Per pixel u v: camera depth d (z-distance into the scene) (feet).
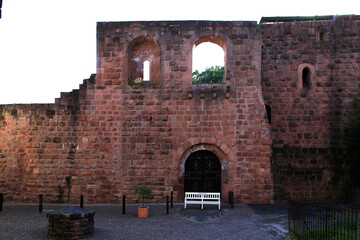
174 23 63.16
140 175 60.80
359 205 55.88
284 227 42.32
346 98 66.59
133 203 59.98
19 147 63.67
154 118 61.93
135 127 61.93
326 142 65.92
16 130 64.08
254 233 39.81
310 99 66.95
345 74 67.00
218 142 60.59
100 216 49.19
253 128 60.54
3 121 64.80
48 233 36.50
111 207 56.80
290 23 68.28
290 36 68.03
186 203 55.42
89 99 62.95
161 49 62.95
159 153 61.16
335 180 64.75
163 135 61.52
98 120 62.44
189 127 61.46
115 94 62.75
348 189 63.31
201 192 59.57
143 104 62.34
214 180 61.52
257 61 62.03
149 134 61.62
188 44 62.75
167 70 62.64
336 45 67.51
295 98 67.00
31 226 42.06
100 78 63.10
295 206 43.06
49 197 61.52
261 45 62.39
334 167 65.16
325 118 66.44
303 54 67.72
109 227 42.19
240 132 60.59
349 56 67.21
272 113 67.00
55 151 62.54
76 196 61.11
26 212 52.47
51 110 63.36
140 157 61.26
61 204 60.34
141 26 63.46
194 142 60.95
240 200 59.06
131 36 63.46
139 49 67.05
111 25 63.77
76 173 61.62
